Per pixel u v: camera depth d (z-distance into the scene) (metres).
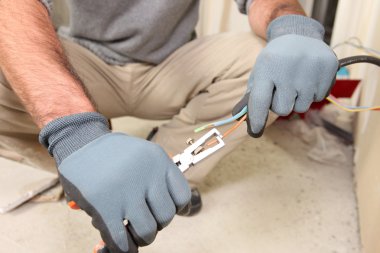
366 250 0.88
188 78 1.03
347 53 1.40
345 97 1.34
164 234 0.95
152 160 0.53
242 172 1.20
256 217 1.01
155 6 0.98
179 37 1.09
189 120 1.00
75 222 0.96
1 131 1.03
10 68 0.66
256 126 0.63
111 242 0.49
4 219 0.95
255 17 0.94
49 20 0.76
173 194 0.53
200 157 0.63
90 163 0.51
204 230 0.97
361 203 1.02
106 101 1.10
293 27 0.76
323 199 1.09
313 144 1.33
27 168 1.06
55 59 0.68
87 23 1.01
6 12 0.72
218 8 1.50
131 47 1.02
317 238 0.96
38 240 0.90
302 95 0.65
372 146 1.01
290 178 1.18
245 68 0.91
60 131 0.55
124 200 0.50
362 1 1.30
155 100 1.10
